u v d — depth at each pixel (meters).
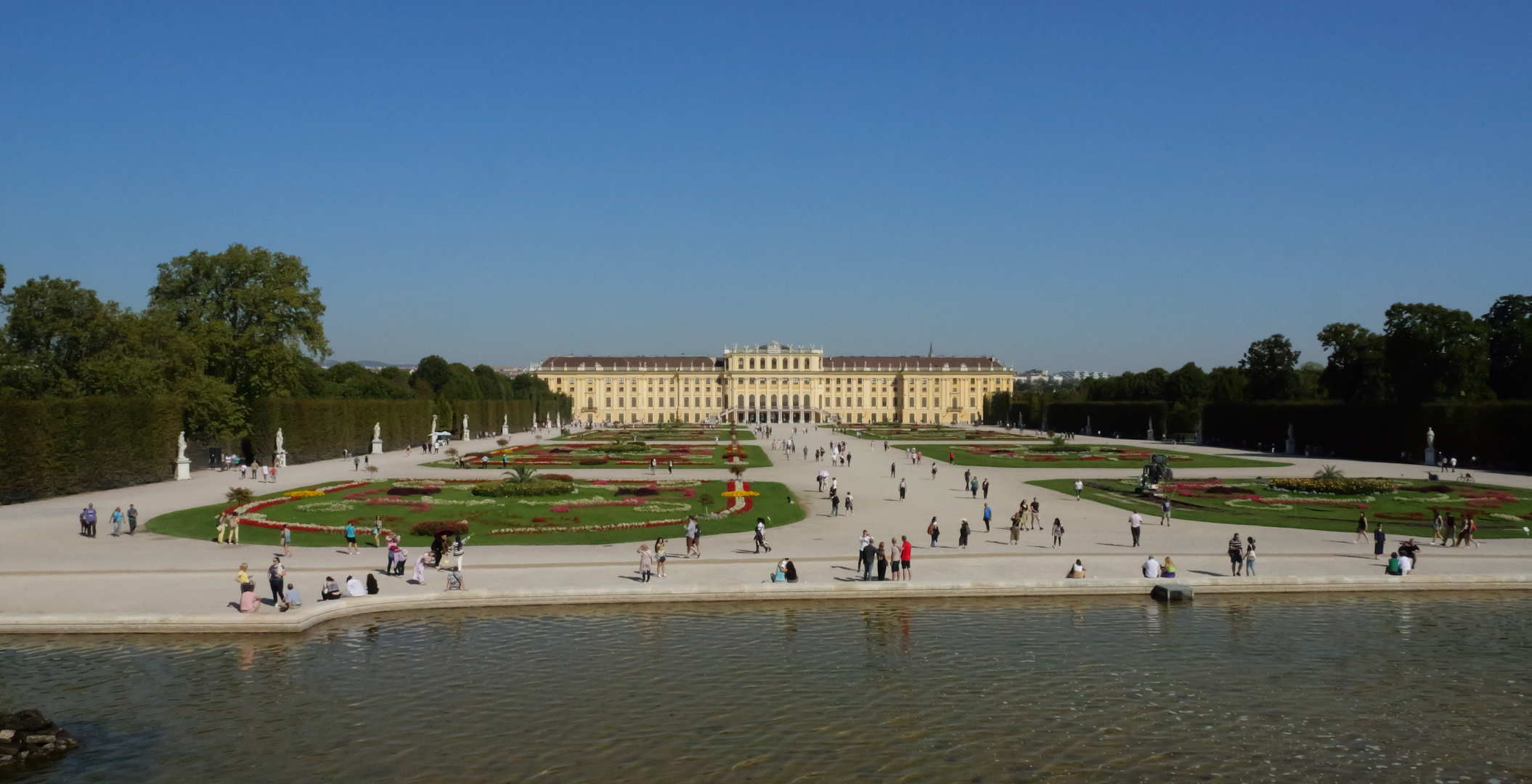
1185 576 44.66
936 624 38.03
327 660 33.38
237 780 24.38
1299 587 43.31
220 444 109.50
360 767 25.11
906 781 24.39
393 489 75.00
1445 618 39.16
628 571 45.72
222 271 117.12
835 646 35.16
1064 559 49.47
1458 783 24.70
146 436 88.75
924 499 79.75
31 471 74.88
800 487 89.44
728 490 80.38
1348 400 154.75
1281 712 29.12
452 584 41.09
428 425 165.38
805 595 41.69
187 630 36.12
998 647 35.16
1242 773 25.08
